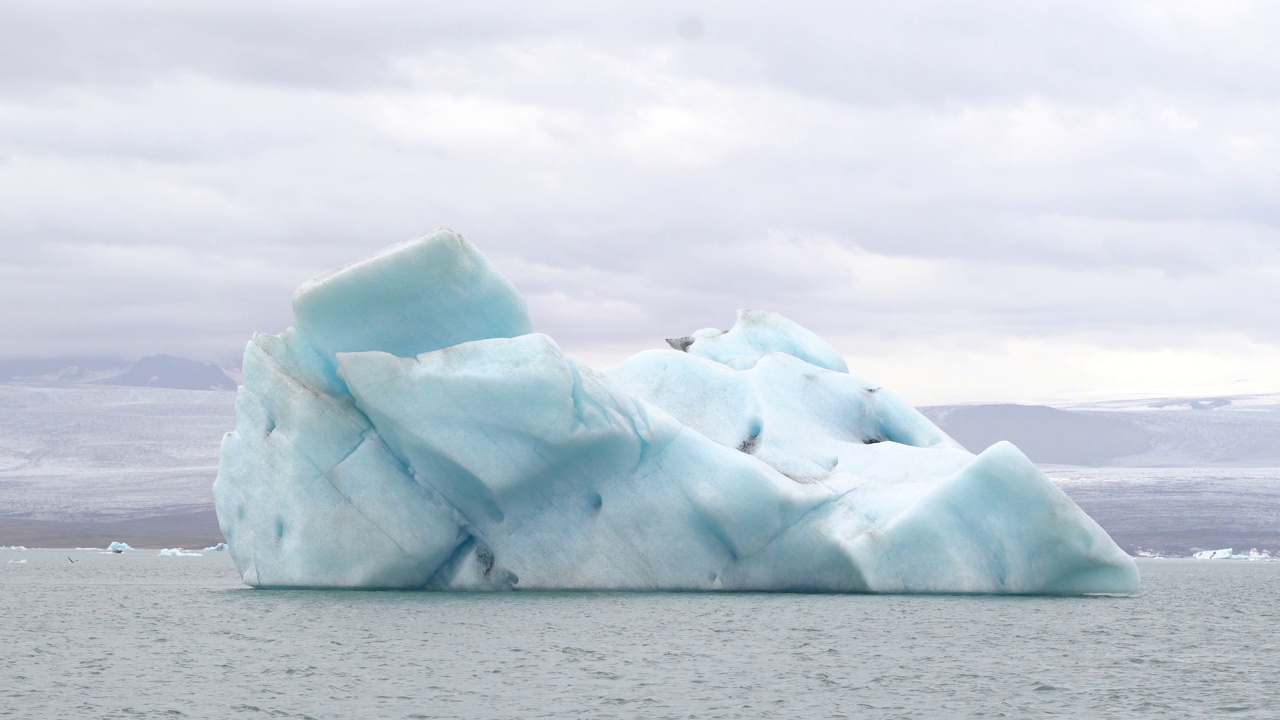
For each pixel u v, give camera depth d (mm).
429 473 43344
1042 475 43969
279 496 44625
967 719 24391
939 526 43688
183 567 108125
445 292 44000
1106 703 26125
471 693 26453
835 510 44812
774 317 57031
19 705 25328
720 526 44000
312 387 44688
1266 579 96625
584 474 43906
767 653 32000
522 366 41531
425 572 45312
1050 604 44219
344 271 43281
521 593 44812
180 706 25172
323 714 24375
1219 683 28766
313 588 47250
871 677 28859
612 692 26688
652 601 42688
